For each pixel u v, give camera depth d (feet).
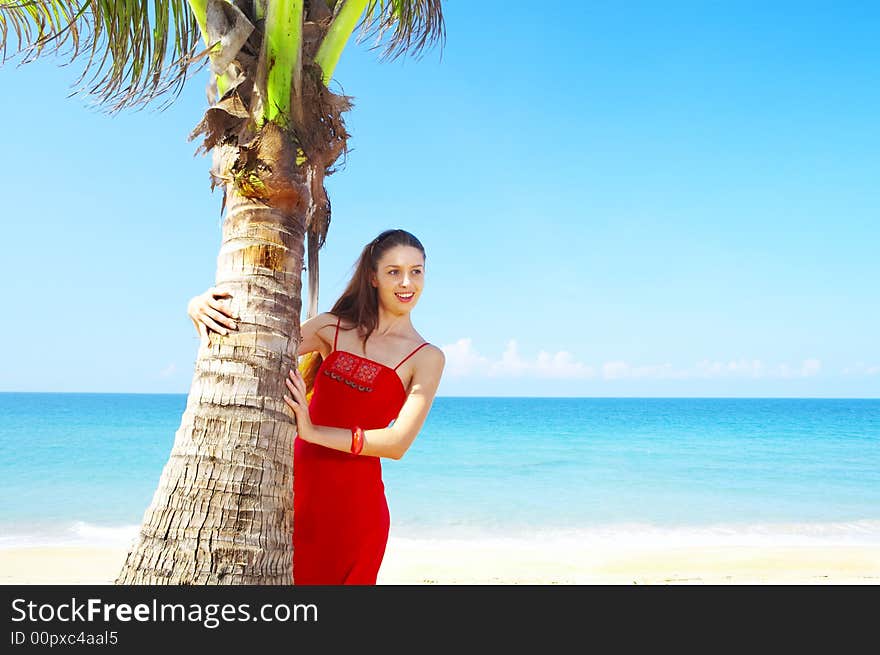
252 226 8.28
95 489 57.93
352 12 9.11
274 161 8.10
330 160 8.92
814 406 333.62
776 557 31.01
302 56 8.64
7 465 74.59
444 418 187.73
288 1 8.21
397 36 11.87
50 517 44.62
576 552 32.35
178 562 7.48
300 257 8.61
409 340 10.87
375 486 10.62
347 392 10.46
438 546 35.60
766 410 260.62
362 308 10.95
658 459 86.17
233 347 8.00
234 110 8.20
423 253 10.98
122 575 7.68
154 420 145.79
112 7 9.05
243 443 7.77
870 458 86.63
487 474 71.61
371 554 10.43
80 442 98.12
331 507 10.18
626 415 206.39
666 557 31.04
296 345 8.51
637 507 51.03
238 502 7.63
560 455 90.94
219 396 7.88
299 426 8.52
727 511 49.14
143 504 50.11
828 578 26.99
